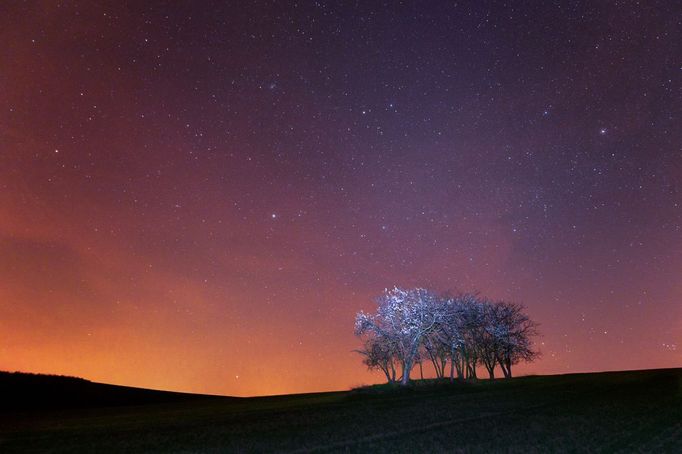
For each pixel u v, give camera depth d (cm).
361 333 7038
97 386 6825
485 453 2166
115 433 3005
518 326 8181
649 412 3247
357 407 4406
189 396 7119
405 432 2798
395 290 7056
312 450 2339
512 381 7044
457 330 7206
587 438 2420
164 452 2322
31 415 4369
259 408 4784
